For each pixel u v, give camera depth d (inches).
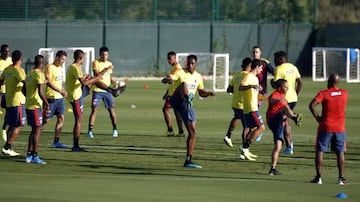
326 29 4333.2
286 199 1032.2
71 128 1893.5
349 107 2554.1
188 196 1041.5
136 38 3927.2
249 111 1434.5
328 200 1031.0
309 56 4333.2
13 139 1418.6
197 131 1866.4
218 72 3693.4
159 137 1743.4
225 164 1370.6
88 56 3334.2
